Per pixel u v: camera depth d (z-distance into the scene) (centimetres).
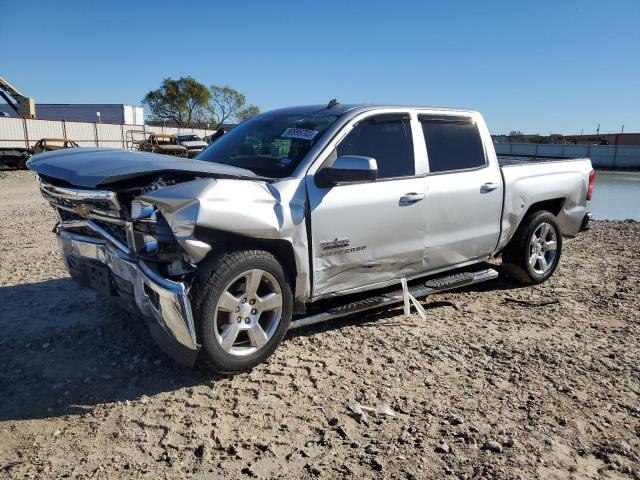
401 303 532
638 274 675
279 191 378
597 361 418
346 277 428
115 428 312
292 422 322
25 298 517
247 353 372
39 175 406
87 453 289
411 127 475
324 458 289
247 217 346
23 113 3809
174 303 330
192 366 356
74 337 428
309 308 459
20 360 391
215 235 345
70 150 423
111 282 384
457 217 499
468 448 301
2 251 730
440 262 500
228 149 471
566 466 289
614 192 2044
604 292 595
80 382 362
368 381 373
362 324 477
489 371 396
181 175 348
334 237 408
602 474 285
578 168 640
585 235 971
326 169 393
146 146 3222
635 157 3472
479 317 508
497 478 276
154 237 342
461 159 514
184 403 339
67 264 426
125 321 458
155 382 364
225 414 328
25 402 338
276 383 366
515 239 584
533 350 434
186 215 322
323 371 385
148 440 302
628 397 365
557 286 616
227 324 362
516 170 564
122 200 340
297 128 446
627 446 308
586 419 336
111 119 6000
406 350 425
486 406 346
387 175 448
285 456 289
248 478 272
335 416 327
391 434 312
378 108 457
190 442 300
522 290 598
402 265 466
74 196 356
